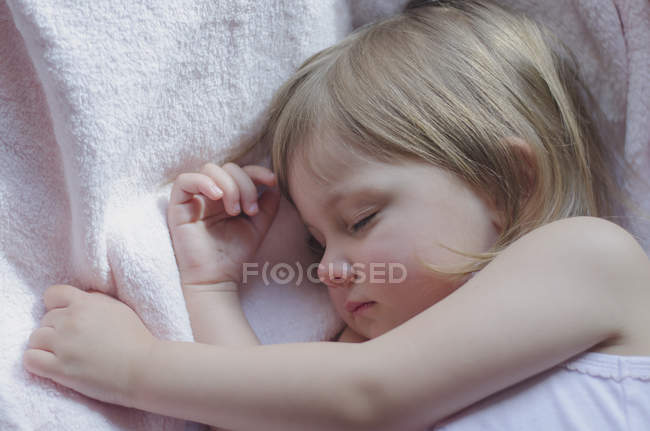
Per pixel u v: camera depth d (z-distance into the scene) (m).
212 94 0.76
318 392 0.59
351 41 0.80
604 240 0.61
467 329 0.58
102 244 0.69
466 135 0.71
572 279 0.59
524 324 0.58
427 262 0.69
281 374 0.60
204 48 0.74
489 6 0.82
